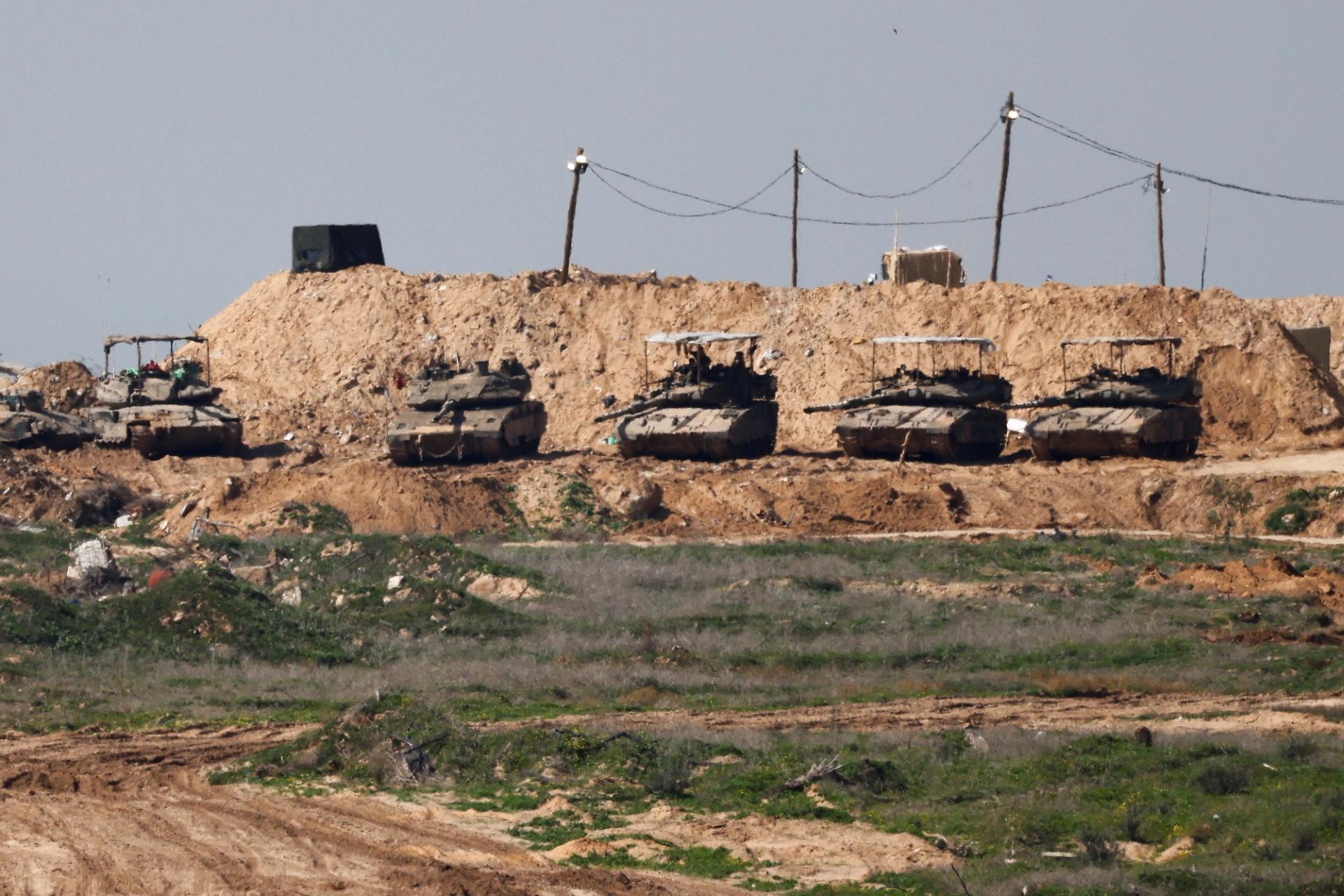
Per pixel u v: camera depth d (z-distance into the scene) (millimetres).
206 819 105500
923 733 124062
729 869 94625
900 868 94062
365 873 93188
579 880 91062
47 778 116875
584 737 119438
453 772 117312
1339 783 102750
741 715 137000
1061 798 104625
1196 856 92875
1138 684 148125
